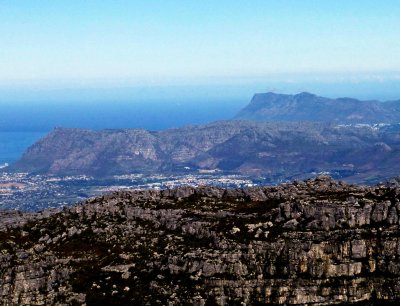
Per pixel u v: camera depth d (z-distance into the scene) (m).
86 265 125.62
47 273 121.06
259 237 121.88
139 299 114.12
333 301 110.88
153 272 120.31
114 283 119.19
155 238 132.12
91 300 115.50
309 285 111.75
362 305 110.12
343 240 115.50
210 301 111.94
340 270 113.06
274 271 114.62
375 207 121.75
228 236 124.44
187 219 136.00
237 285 112.88
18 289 117.38
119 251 129.62
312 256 114.50
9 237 140.75
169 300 112.75
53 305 115.19
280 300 111.31
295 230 121.81
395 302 109.81
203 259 117.69
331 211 122.94
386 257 113.50
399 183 142.38
